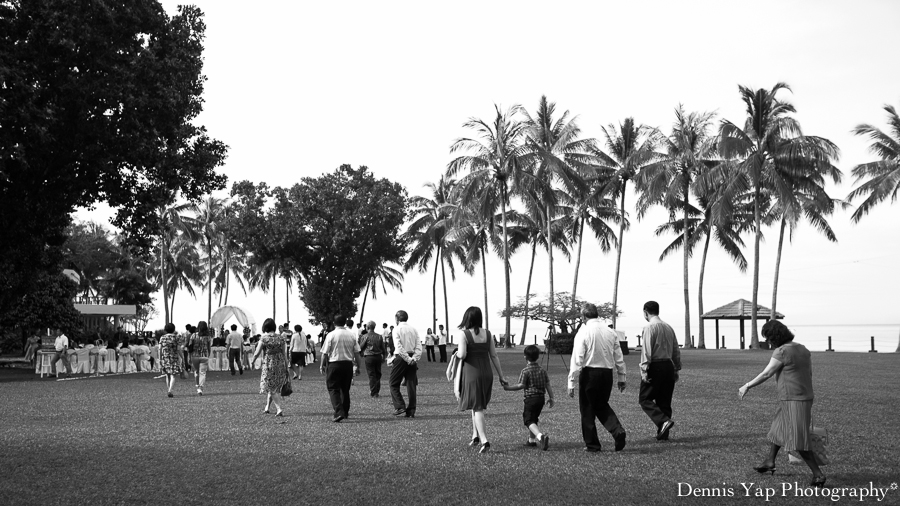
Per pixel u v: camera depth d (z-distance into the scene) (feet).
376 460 31.42
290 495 25.45
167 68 89.61
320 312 196.03
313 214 194.39
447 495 25.26
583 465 30.17
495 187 161.58
